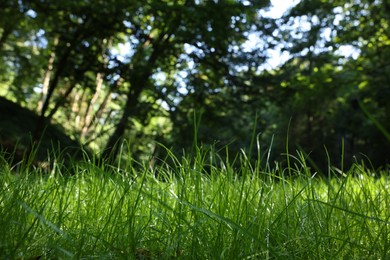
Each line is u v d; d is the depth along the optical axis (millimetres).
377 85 17734
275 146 26875
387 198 2721
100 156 2775
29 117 18344
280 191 2492
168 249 1854
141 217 2328
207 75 16625
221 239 1941
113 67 15148
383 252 1916
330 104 25500
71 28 15180
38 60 24188
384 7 17656
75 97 30391
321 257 1941
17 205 2131
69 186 2840
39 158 13453
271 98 16750
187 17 13094
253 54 16297
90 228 2219
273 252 1636
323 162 26609
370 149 25172
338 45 17375
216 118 15961
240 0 13883
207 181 2666
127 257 1783
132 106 15453
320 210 2271
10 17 15578
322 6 17234
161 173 2697
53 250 1844
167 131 16953
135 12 13672
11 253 1630
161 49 15445
